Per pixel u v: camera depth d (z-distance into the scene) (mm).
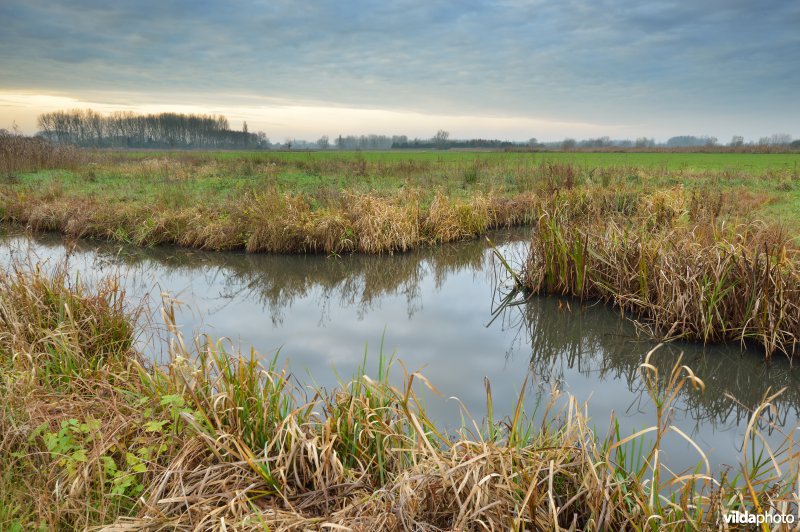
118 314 5484
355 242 11820
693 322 6504
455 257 11789
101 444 3162
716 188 16000
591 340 6934
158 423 3314
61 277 5668
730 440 4449
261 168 24234
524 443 3418
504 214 14961
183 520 2879
